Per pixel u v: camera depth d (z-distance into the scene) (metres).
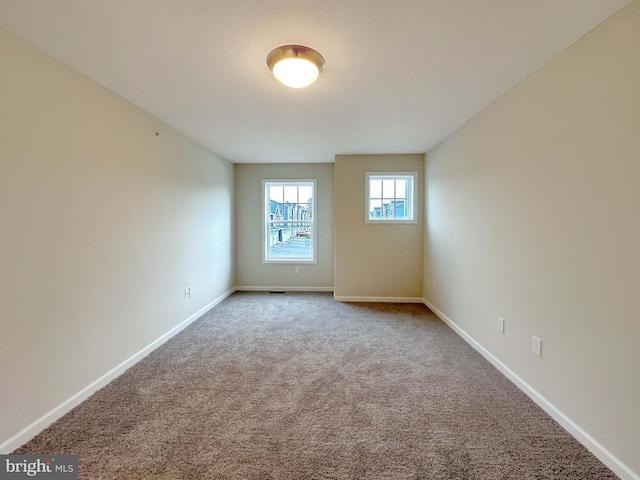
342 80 2.12
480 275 2.72
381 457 1.51
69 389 1.89
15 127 1.58
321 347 2.87
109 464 1.46
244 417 1.82
